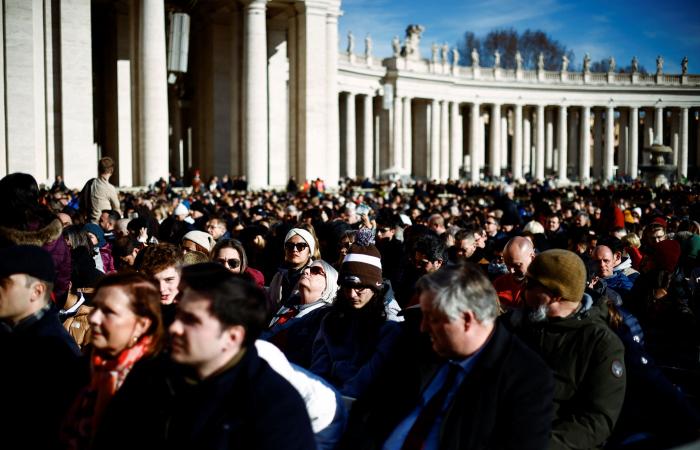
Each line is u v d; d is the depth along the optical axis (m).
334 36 53.22
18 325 5.90
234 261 10.11
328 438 5.82
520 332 6.30
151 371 4.77
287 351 8.33
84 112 38.50
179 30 30.67
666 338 10.61
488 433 5.03
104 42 51.69
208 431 4.34
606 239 13.14
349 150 82.69
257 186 48.47
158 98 41.69
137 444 4.54
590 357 5.89
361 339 7.46
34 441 5.58
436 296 5.16
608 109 105.12
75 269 10.90
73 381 5.73
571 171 116.25
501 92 99.88
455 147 97.25
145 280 5.47
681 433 6.12
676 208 33.75
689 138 123.31
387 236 15.62
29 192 8.62
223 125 53.69
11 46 32.12
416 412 5.59
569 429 5.65
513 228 20.92
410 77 88.56
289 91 53.28
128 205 26.14
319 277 8.83
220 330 4.43
